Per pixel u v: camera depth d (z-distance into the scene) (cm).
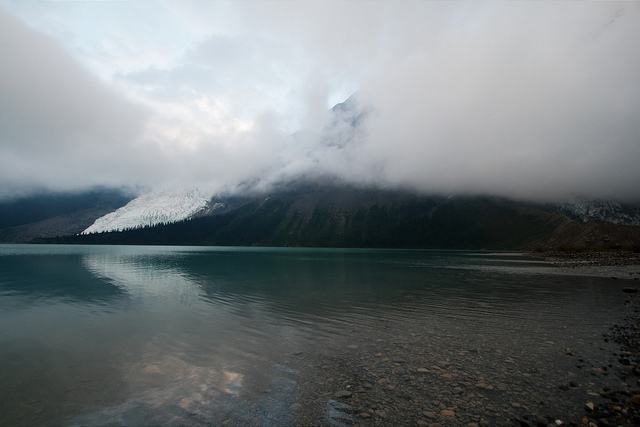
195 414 1104
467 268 7906
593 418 1011
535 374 1379
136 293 3806
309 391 1258
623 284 4319
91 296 3597
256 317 2559
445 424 1001
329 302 3203
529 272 6431
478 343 1839
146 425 1043
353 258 13750
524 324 2264
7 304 3144
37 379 1411
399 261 11500
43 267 7619
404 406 1123
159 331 2156
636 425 958
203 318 2534
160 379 1395
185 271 6775
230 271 6856
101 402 1202
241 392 1259
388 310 2805
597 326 2166
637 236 14350
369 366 1509
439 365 1506
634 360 1505
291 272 6725
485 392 1220
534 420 1003
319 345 1839
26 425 1060
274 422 1038
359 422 1025
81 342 1923
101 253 16038
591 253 12050
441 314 2627
